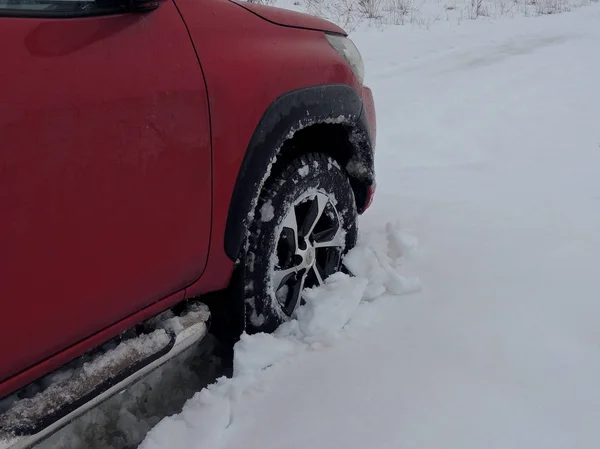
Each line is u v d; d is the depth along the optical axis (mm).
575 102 6180
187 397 2049
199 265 1773
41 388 1451
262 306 2086
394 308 2295
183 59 1594
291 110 1975
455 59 8305
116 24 1442
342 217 2477
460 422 1669
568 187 3816
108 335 1546
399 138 5098
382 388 1821
